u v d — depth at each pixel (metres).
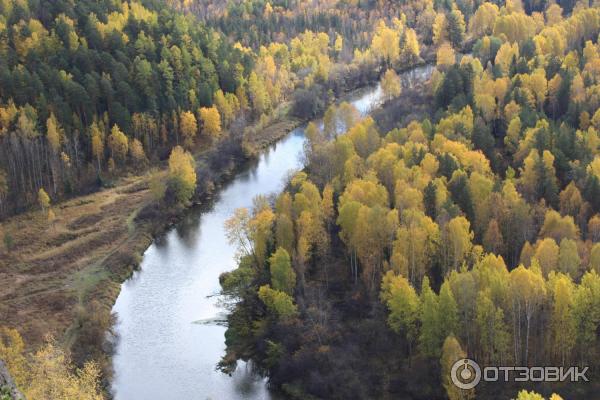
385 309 108.81
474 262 112.06
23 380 81.88
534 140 146.88
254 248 130.50
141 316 124.81
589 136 149.25
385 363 102.50
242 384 105.31
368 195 127.56
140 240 152.25
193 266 142.00
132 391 104.69
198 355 112.88
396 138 161.12
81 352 111.56
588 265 108.31
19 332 119.06
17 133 172.88
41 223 159.50
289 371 104.12
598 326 99.88
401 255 108.44
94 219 161.62
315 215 124.75
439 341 98.44
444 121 160.25
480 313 95.06
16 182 170.25
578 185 132.00
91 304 126.50
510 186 125.56
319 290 116.81
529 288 93.62
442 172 139.75
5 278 138.25
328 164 153.50
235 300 125.88
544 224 118.00
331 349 103.81
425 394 96.75
